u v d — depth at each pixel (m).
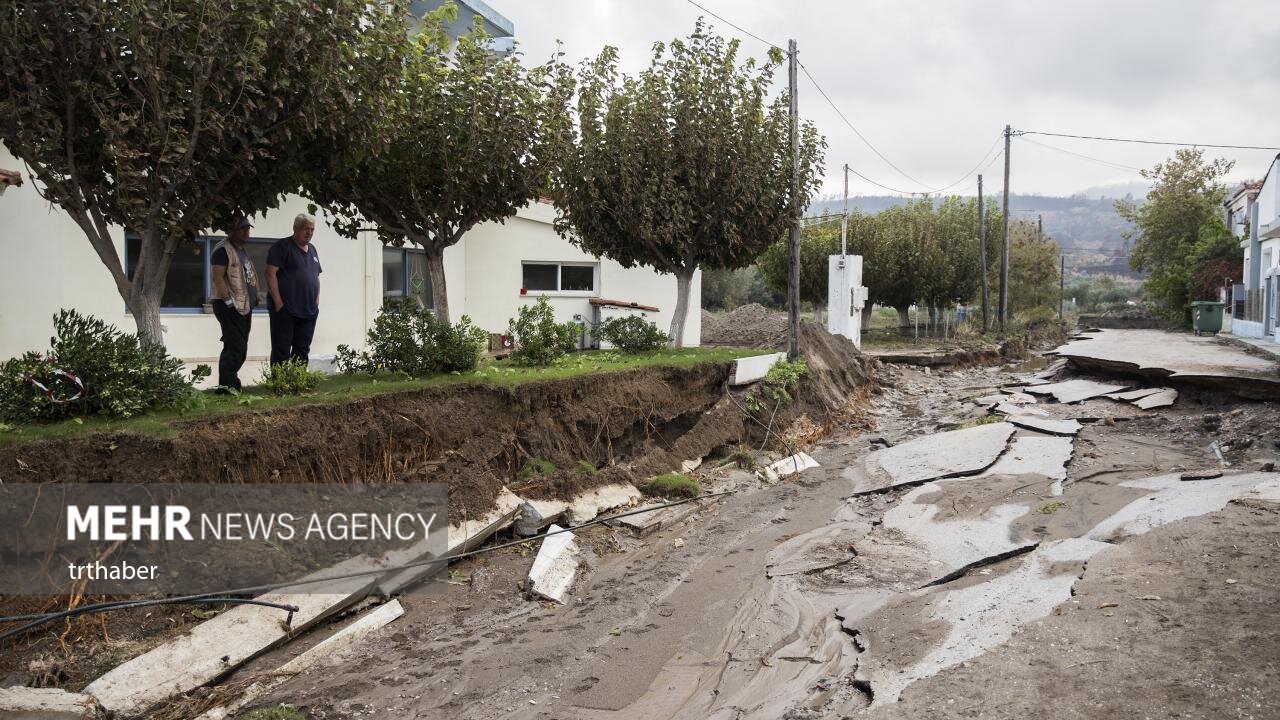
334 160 8.11
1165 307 38.06
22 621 5.08
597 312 18.09
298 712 5.07
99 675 5.09
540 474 9.20
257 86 6.99
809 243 33.25
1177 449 12.04
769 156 14.34
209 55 6.48
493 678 5.65
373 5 8.15
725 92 13.79
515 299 17.03
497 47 17.75
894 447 13.62
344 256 12.37
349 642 6.07
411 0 8.73
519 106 9.94
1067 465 11.15
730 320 24.11
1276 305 22.69
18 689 4.77
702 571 8.01
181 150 6.42
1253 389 13.69
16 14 5.81
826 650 6.12
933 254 34.69
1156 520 8.10
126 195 6.36
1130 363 17.31
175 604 5.76
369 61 7.85
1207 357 18.77
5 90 6.12
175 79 6.45
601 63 13.51
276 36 6.92
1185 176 42.78
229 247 7.96
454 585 7.29
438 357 9.52
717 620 6.75
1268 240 25.09
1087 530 8.30
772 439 13.77
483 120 9.48
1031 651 5.39
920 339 34.19
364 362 10.62
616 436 10.75
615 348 14.84
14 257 8.96
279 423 6.93
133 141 6.46
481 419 8.88
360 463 7.57
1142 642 5.34
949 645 5.78
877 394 20.92
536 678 5.68
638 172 13.58
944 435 13.91
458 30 16.33
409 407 8.17
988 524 8.80
